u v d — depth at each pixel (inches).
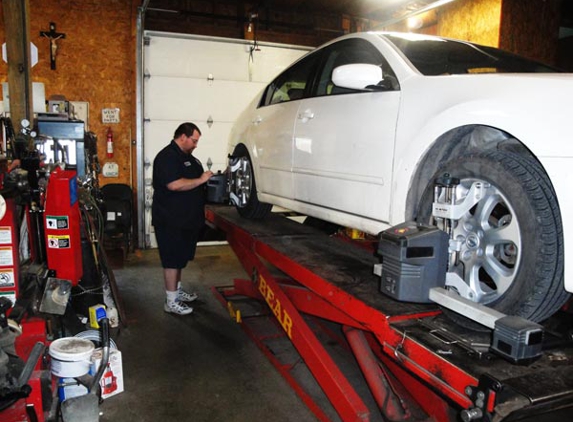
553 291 63.2
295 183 125.6
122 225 252.8
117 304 158.2
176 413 110.0
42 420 76.5
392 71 95.3
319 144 112.7
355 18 332.8
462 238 74.7
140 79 270.2
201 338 152.6
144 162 282.4
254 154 152.1
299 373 129.6
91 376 99.0
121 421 106.5
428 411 87.5
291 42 319.6
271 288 119.8
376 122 93.8
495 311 62.6
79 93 273.4
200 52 283.0
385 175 90.7
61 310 94.7
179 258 168.9
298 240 131.8
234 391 120.2
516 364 57.0
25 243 105.2
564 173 59.1
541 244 62.5
